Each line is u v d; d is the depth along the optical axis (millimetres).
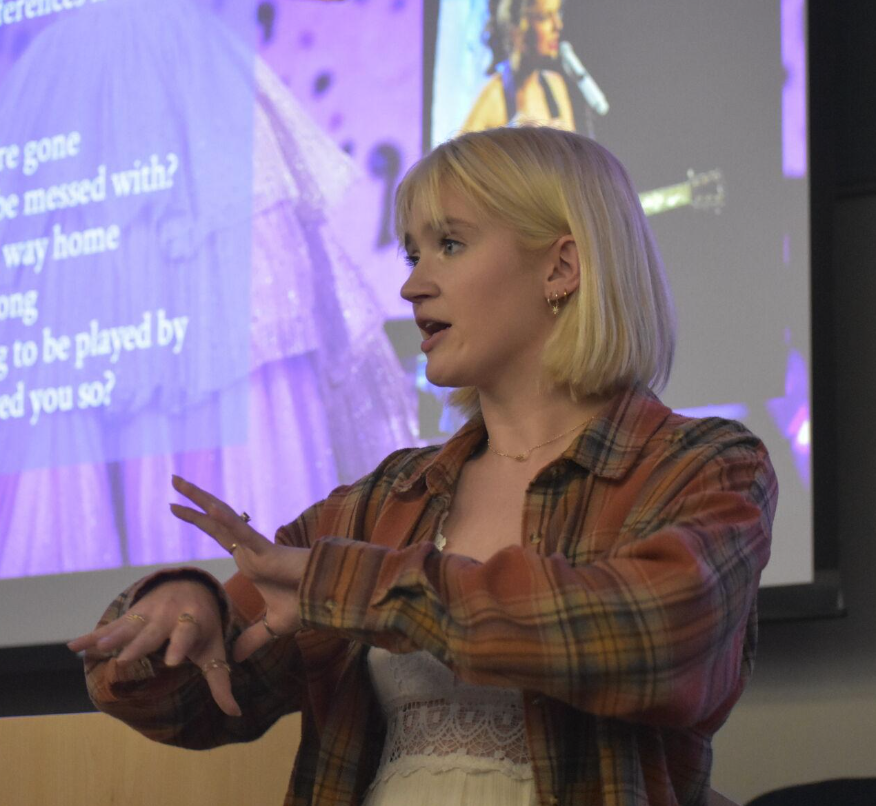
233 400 4344
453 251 1848
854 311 3957
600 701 1410
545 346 1813
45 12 5047
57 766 2461
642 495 1648
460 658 1418
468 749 1612
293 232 4422
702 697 1455
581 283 1797
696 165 3998
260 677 1829
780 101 3963
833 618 3547
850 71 4109
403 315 4199
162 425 4418
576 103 4168
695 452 1660
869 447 3842
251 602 1844
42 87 4953
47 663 4312
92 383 4555
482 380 1841
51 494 4492
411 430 4094
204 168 4617
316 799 1712
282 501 4191
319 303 4320
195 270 4523
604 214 1837
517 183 1823
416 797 1612
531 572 1437
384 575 1481
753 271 3865
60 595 4387
